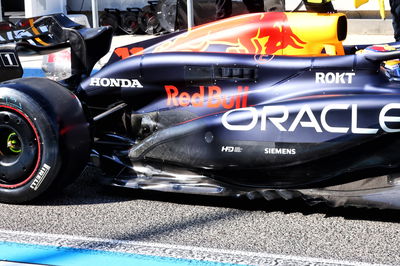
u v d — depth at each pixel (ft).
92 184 13.73
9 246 10.38
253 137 12.05
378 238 10.61
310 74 11.99
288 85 12.13
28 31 14.16
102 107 13.80
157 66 13.00
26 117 11.96
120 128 13.76
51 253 10.11
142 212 11.96
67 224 11.35
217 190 12.31
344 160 11.63
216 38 12.98
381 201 11.27
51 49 14.12
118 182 12.89
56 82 12.75
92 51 14.05
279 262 9.68
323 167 11.80
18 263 9.71
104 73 13.53
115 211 12.02
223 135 12.26
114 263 9.73
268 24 12.66
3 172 12.27
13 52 13.99
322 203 12.26
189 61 12.77
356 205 11.43
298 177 11.99
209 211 12.01
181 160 12.64
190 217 11.69
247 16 12.95
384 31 36.76
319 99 11.71
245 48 12.77
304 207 12.16
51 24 14.05
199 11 33.99
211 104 12.63
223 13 22.71
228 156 12.25
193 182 12.64
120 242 10.52
